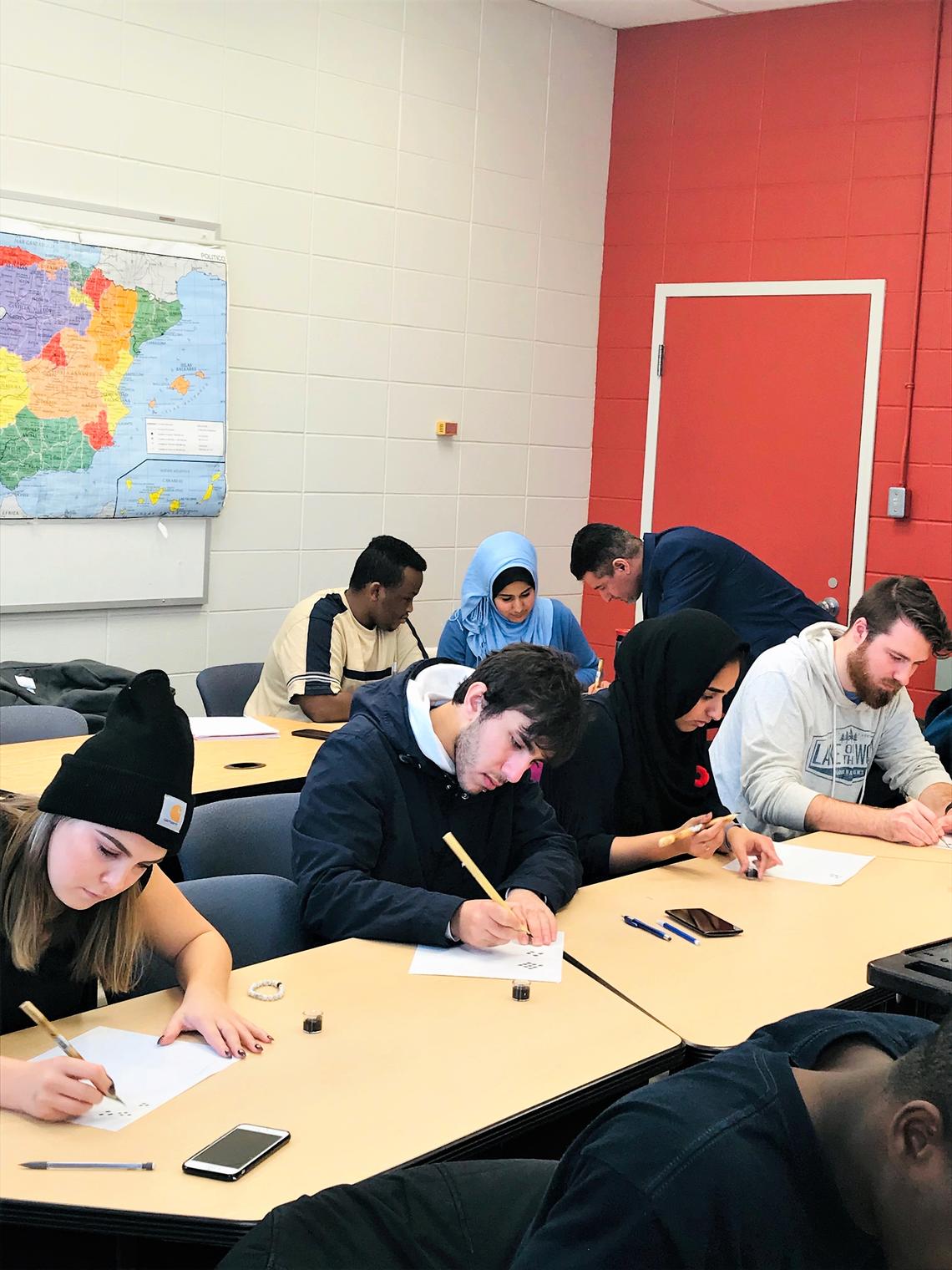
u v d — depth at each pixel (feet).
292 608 14.20
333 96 14.96
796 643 9.80
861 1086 3.00
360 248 15.49
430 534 16.87
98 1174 4.35
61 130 12.71
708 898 7.66
